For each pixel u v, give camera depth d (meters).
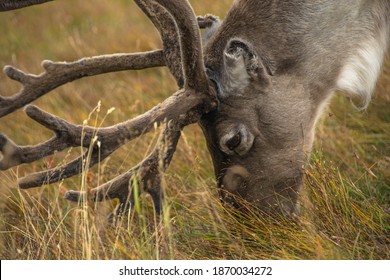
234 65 9.95
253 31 10.43
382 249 9.62
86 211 9.41
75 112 15.38
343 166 11.95
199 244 10.09
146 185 10.11
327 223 10.01
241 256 9.66
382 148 12.38
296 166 10.38
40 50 20.66
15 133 14.96
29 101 9.88
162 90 15.70
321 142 11.88
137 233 10.61
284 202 10.45
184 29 9.65
